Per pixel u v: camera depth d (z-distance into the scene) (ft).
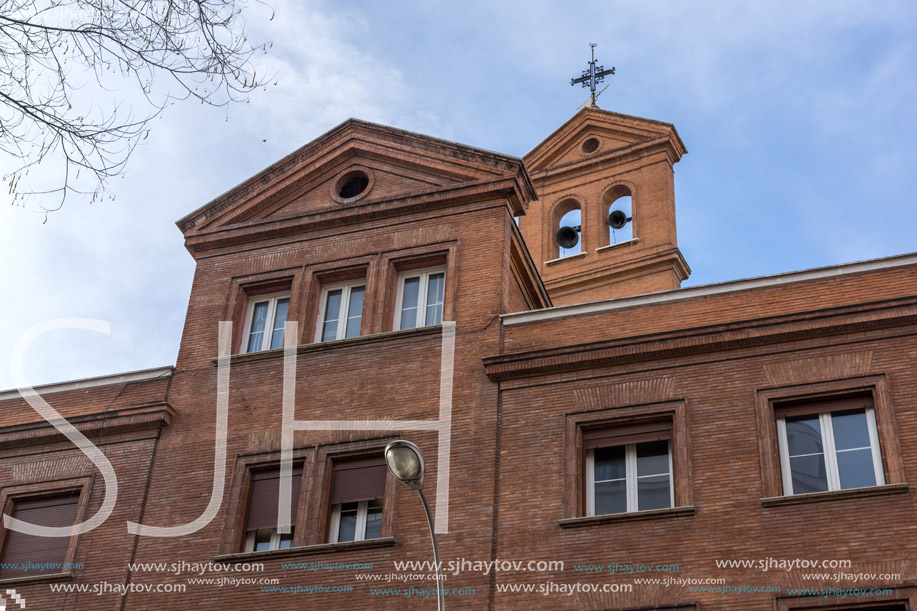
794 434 60.29
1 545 71.00
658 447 62.49
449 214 75.77
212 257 79.77
